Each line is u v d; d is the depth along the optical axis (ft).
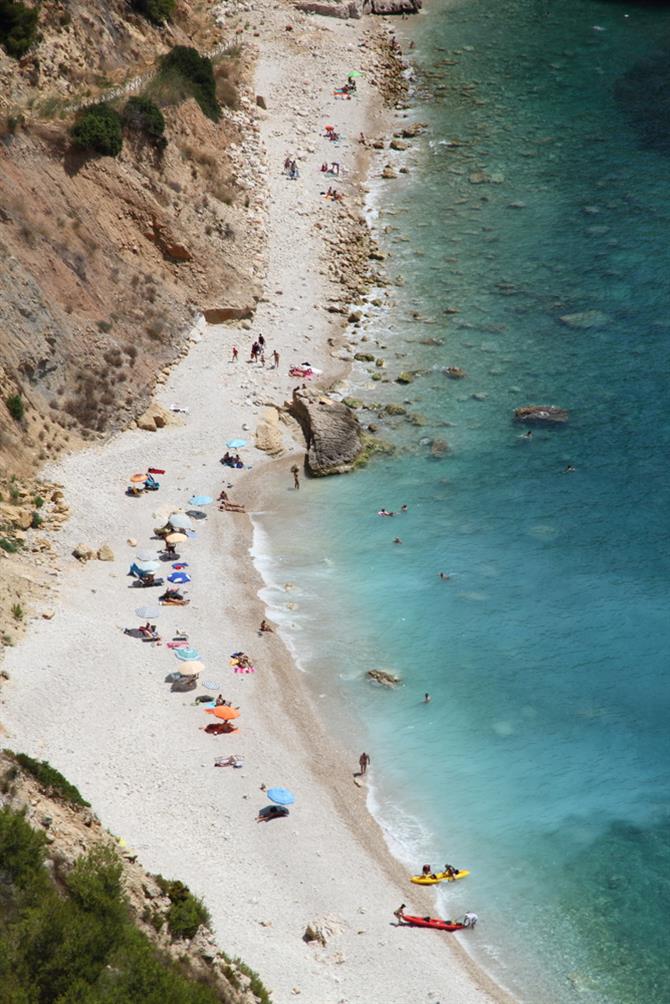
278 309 358.84
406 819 222.89
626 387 335.47
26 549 264.52
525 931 204.44
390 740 238.48
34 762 189.88
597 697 248.32
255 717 238.07
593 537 288.92
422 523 294.05
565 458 313.53
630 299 366.43
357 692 248.52
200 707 236.84
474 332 356.79
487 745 238.27
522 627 265.13
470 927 204.33
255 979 180.24
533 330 357.20
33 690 227.81
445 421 326.24
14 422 289.53
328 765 231.50
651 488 302.45
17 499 276.82
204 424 317.22
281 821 217.15
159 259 349.61
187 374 331.77
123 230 344.08
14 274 307.99
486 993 193.26
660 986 196.34
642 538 288.10
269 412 322.96
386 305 367.25
